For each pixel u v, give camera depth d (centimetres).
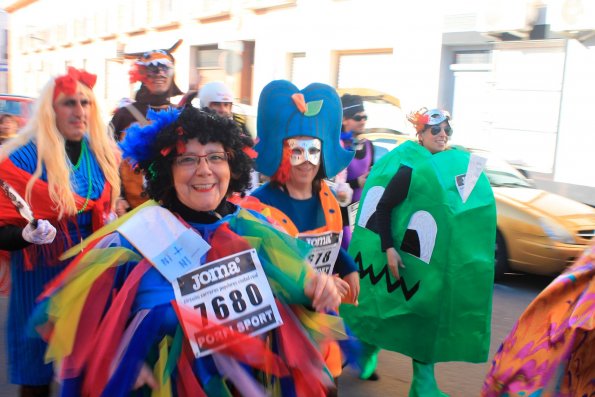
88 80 316
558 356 244
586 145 1098
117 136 494
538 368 248
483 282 376
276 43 1794
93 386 186
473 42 1267
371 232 402
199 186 205
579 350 243
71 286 194
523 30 1171
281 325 210
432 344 372
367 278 400
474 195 377
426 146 392
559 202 709
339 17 1579
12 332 303
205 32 2119
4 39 4578
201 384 194
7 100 967
